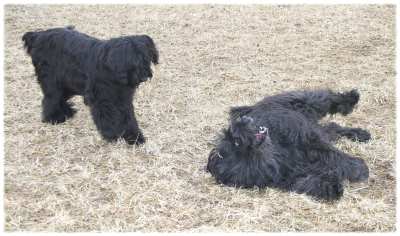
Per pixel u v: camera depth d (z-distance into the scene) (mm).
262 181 3633
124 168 3881
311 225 3373
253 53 5863
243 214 3441
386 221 3393
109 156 4031
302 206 3508
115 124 4113
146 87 5078
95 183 3719
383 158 3979
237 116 3979
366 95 4883
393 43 6027
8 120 4500
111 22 6758
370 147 4109
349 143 4141
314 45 6039
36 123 4469
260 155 3611
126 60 3889
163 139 4238
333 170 3678
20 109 4684
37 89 5043
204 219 3424
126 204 3531
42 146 4152
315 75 5324
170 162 3951
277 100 4070
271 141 3717
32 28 6516
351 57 5715
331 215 3438
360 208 3486
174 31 6496
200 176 3799
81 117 4574
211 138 4262
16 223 3379
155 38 6297
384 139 4219
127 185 3697
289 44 6078
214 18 6867
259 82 5199
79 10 7137
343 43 6074
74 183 3719
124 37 3963
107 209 3484
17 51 5863
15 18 6785
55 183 3723
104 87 4031
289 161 3756
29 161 3965
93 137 4266
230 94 4965
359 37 6215
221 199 3578
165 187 3676
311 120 4016
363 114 4605
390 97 4863
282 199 3568
